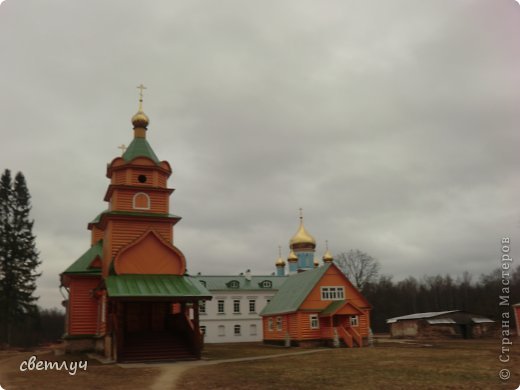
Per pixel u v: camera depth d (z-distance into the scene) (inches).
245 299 2785.4
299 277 2086.6
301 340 1744.6
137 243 1230.3
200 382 751.7
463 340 2101.4
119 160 1381.6
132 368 946.1
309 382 746.2
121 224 1289.4
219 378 794.2
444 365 944.9
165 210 1364.4
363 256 3622.0
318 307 1798.7
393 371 863.7
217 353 1365.7
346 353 1304.1
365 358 1132.5
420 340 2183.8
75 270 1397.6
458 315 2388.0
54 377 832.9
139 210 1334.9
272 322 2039.9
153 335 1179.9
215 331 2684.5
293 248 3157.0
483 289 3056.1
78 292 1391.5
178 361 1087.6
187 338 1165.7
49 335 4082.2
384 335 3093.0
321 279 1833.2
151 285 1165.7
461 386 695.1
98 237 1711.4
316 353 1336.1
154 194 1360.7
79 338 1352.1
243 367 958.4
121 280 1167.6
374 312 4028.1
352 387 694.5
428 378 771.4
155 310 1320.1
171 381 764.6
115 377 818.8
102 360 1116.5
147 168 1376.7
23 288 2623.0
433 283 4308.6
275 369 919.0
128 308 1299.2
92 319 1381.6
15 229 2701.8
